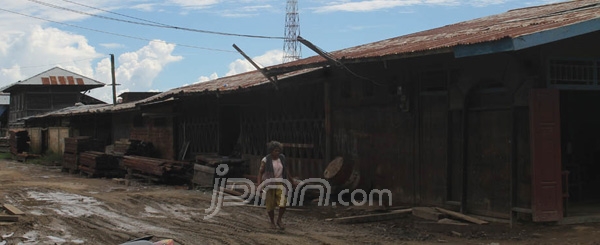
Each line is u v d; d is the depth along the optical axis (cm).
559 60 1007
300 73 1555
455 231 981
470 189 1116
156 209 1330
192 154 2298
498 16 1611
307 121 1614
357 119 1414
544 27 920
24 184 1992
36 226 1091
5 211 1280
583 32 899
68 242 934
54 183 2052
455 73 1142
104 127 3347
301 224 1089
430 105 1207
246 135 1942
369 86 1378
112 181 2142
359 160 1404
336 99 1490
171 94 2034
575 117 1373
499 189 1055
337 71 1462
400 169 1283
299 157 1652
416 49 1020
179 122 2398
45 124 4466
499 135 1055
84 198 1556
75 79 5600
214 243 912
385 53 1103
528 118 991
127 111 2811
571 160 1348
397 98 1284
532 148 972
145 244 508
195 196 1566
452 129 1155
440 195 1181
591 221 1015
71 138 2642
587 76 1030
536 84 980
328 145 1499
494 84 1068
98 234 1007
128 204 1421
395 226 1051
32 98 5447
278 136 1753
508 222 1023
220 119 2081
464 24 1625
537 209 970
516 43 852
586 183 1401
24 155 3600
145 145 2477
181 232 1016
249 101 1916
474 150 1109
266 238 945
